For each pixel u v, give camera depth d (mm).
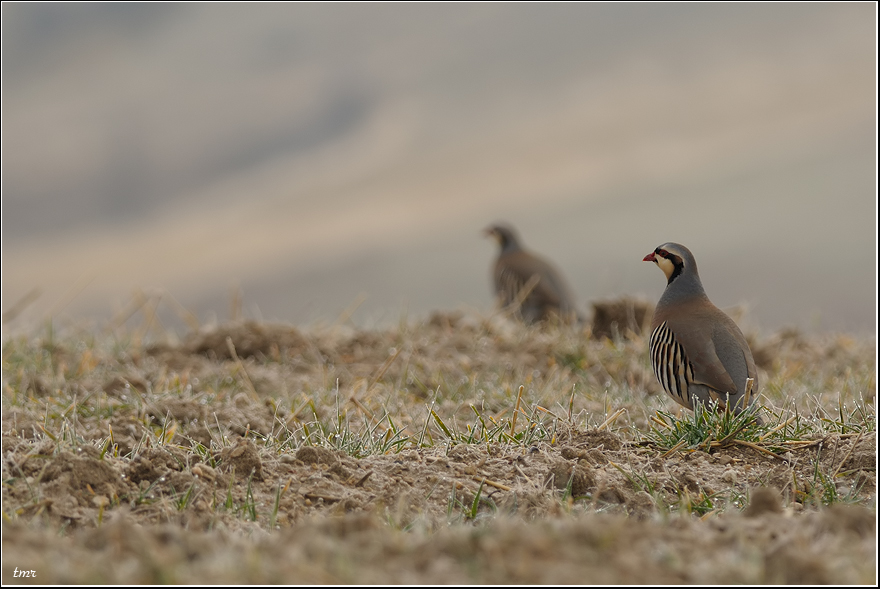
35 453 9188
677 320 11633
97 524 8258
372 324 19781
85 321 19188
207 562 6613
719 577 6457
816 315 21188
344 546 6840
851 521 7461
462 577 6328
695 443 10508
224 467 9375
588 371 16359
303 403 13477
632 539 7055
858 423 11062
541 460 9953
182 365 16953
